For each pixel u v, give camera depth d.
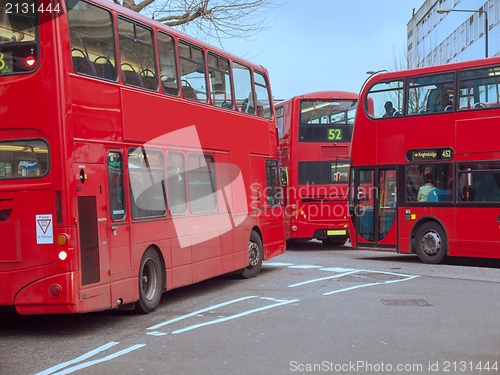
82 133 8.75
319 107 22.91
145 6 19.25
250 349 7.64
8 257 8.47
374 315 9.77
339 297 11.58
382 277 14.41
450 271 15.52
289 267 16.97
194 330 8.88
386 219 18.08
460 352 7.39
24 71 8.49
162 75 11.20
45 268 8.38
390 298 11.40
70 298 8.34
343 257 19.91
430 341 7.96
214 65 13.35
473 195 16.36
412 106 17.56
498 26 45.25
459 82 16.70
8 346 8.14
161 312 10.61
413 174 17.48
